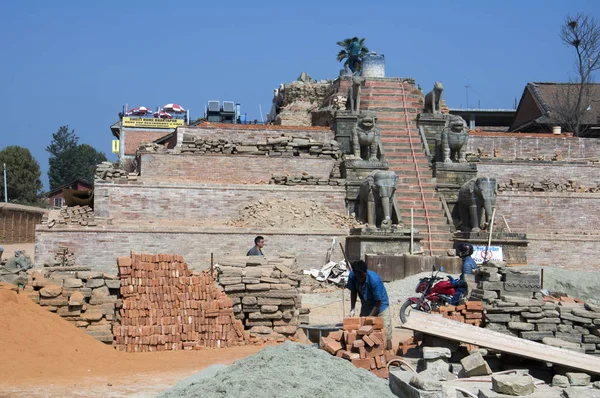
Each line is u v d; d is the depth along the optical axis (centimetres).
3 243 4888
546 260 3206
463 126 3484
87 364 1380
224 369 1144
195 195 3145
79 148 12025
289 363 1085
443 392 1019
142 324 1658
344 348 1262
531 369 1288
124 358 1491
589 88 5478
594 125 5297
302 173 3356
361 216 3216
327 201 3253
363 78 4162
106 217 3050
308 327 1466
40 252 2820
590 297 2434
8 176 7800
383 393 1059
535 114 5656
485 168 3612
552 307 1471
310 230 3020
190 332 1677
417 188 3350
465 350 1331
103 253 2872
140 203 3094
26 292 1614
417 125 3753
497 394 1009
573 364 1207
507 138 3925
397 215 3103
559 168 3675
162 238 2930
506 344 1273
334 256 3017
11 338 1397
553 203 3453
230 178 3369
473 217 3106
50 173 11831
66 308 1602
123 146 6612
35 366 1308
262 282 1819
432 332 1301
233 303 1794
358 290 1436
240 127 3619
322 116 4125
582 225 3459
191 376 1199
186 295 1706
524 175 3638
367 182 3088
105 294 1667
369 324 1267
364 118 3388
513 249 2977
